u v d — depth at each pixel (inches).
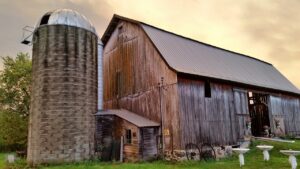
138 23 742.5
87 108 619.5
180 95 601.3
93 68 656.4
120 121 655.8
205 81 681.6
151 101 666.8
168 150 600.1
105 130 650.2
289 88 1045.8
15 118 1085.1
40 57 608.1
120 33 831.7
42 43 612.1
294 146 695.7
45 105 580.1
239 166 519.2
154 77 666.2
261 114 967.0
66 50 608.7
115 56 847.1
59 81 591.2
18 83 1128.2
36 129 580.1
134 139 604.4
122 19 802.2
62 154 564.1
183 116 596.1
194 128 613.9
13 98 1107.3
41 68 601.0
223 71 770.2
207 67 729.6
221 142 668.7
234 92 759.7
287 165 518.9
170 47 714.8
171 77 615.5
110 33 886.4
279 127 920.3
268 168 491.8
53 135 567.8
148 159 598.5
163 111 627.8
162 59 643.5
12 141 1092.5
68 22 625.6
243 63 986.1
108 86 870.4
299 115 1064.8
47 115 575.2
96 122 644.1
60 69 596.7
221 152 659.4
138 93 716.0
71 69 605.6
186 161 561.0
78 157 580.4
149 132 615.5
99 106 706.2
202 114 642.8
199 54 800.3
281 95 987.3
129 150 615.5
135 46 752.3
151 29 751.1
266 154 563.2
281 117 946.1
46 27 615.5
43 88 588.7
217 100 697.0
